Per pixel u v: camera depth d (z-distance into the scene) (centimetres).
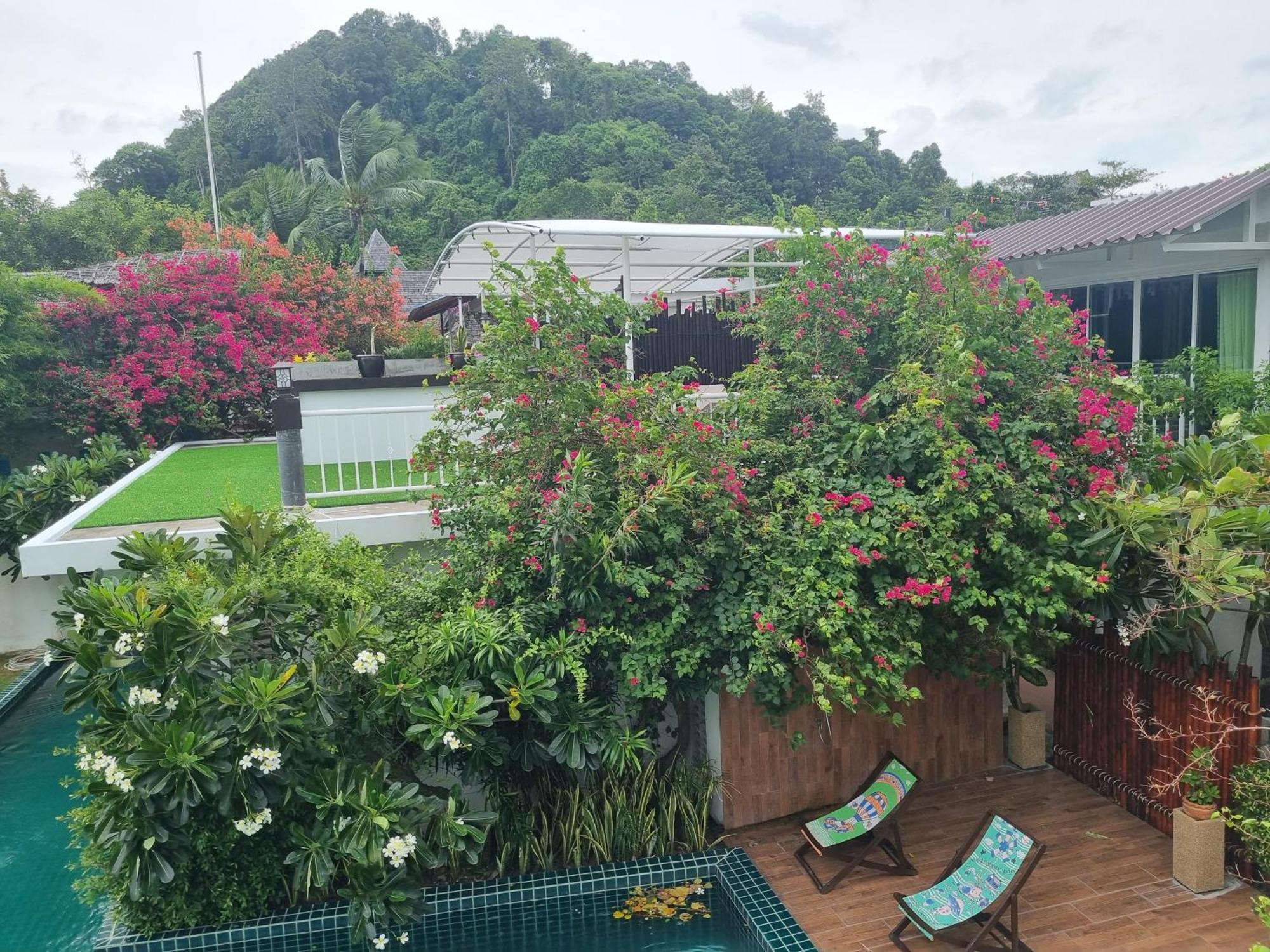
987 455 619
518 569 614
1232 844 575
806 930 535
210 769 493
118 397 1580
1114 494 592
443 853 607
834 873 599
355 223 3734
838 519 594
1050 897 555
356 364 1296
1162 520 571
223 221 3412
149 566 603
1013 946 495
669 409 658
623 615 605
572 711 589
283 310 1906
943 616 630
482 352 703
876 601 603
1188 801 561
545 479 657
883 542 571
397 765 625
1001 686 736
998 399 670
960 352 599
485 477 679
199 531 751
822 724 678
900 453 618
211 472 1141
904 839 638
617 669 606
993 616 634
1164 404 767
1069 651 720
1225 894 552
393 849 505
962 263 701
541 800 635
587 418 670
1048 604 577
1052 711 840
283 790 537
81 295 1614
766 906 554
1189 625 620
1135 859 597
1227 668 605
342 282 2152
